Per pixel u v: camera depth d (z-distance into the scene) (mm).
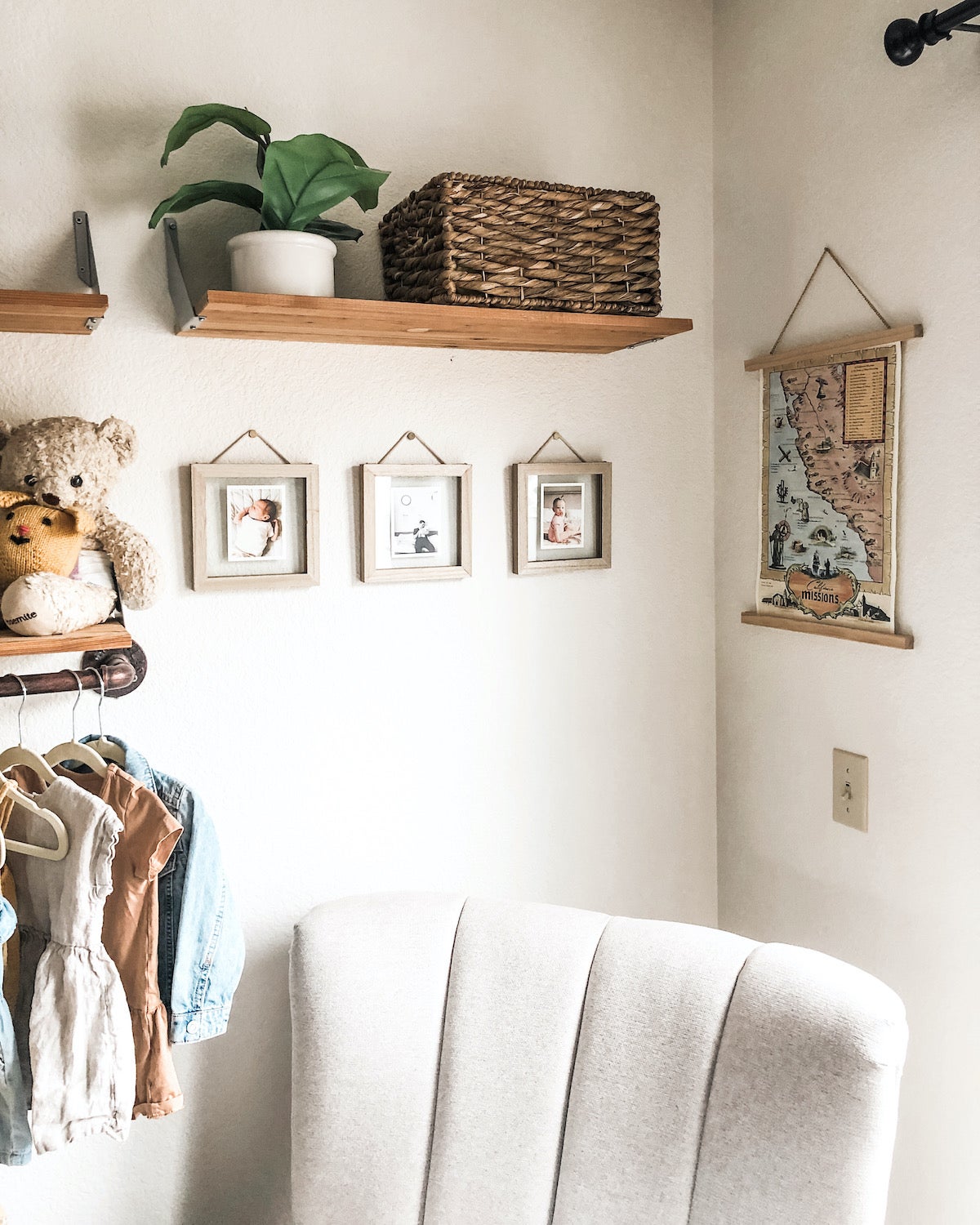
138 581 1234
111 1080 1101
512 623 1579
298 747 1436
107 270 1275
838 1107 1065
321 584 1432
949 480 1285
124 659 1278
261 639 1399
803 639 1553
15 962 1177
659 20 1612
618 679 1678
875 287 1379
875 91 1360
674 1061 1177
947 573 1299
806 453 1511
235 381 1357
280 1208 1477
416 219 1291
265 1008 1441
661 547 1695
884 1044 1070
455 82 1467
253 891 1423
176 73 1295
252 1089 1443
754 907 1698
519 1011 1256
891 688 1396
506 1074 1240
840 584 1463
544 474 1567
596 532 1629
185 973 1188
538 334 1355
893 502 1358
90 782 1196
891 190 1344
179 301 1251
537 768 1620
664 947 1253
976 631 1264
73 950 1094
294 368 1392
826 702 1513
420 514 1483
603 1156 1184
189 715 1364
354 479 1440
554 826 1642
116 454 1223
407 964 1293
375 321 1227
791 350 1517
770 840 1650
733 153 1630
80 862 1079
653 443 1671
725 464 1699
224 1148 1431
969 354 1247
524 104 1517
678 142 1646
